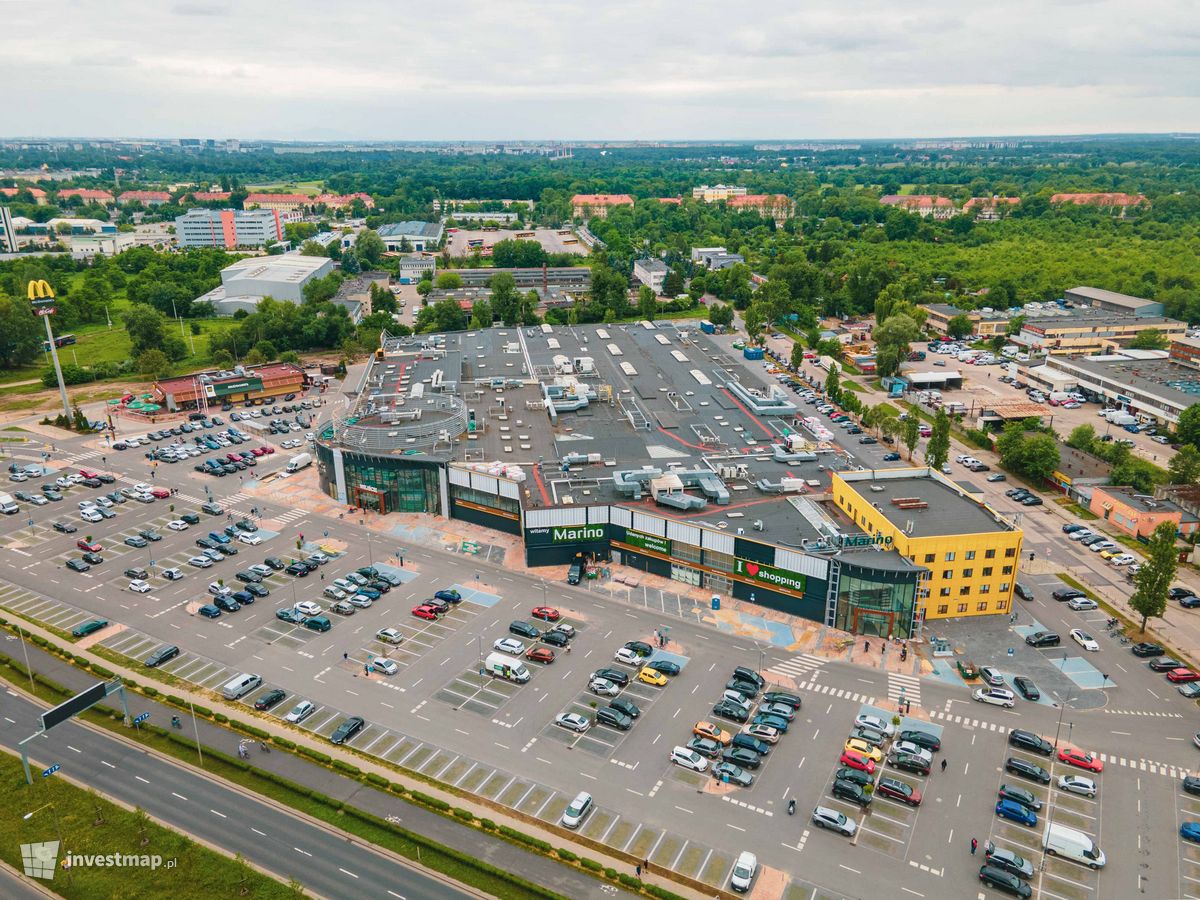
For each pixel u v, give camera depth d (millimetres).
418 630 146500
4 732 121500
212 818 105438
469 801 107562
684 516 162875
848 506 166375
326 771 113250
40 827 104000
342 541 179500
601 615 151625
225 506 197625
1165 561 138500
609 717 122062
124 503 199250
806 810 106750
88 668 135375
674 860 98438
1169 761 116188
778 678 133250
